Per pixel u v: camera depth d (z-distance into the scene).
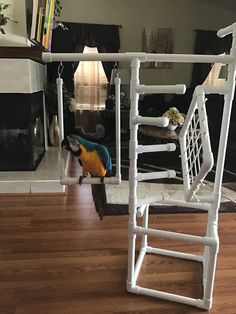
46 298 1.37
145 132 3.52
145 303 1.36
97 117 5.49
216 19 5.68
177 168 3.61
